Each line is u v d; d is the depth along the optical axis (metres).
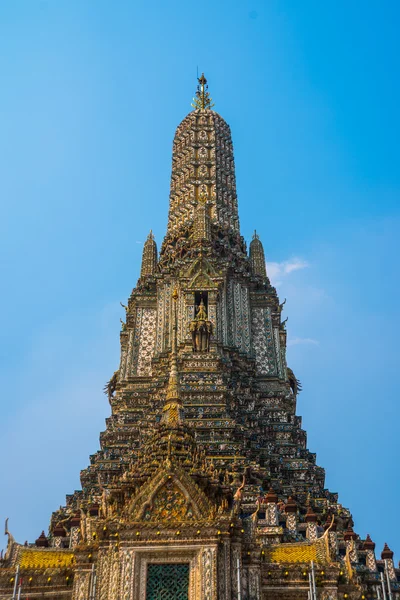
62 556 33.09
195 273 67.50
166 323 67.31
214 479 30.53
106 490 42.94
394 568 39.50
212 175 82.06
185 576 27.48
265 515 39.56
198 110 90.06
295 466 52.78
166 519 28.48
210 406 52.31
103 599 27.47
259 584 28.70
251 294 72.06
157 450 32.28
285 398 64.06
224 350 62.91
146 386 64.81
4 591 29.78
